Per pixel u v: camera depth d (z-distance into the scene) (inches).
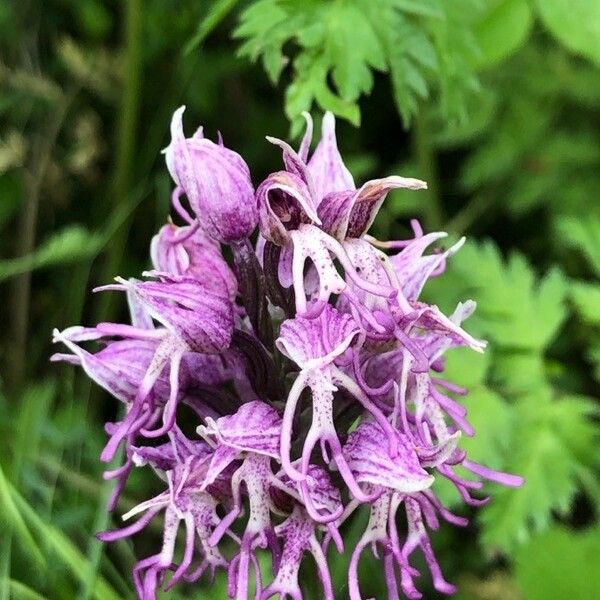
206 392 3.8
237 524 5.1
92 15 8.6
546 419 5.9
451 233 7.8
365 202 3.5
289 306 3.6
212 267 3.9
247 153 8.4
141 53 7.6
